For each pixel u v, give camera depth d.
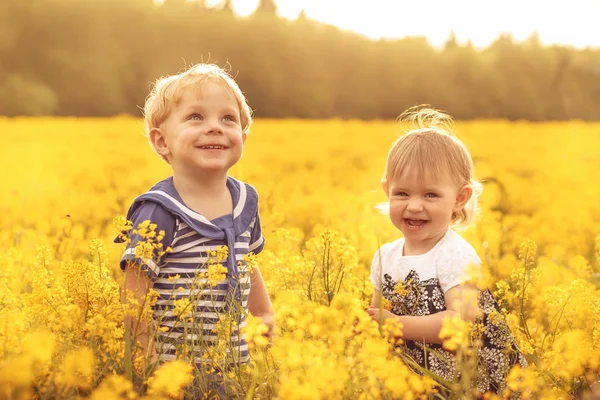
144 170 13.91
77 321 2.62
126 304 2.61
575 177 16.73
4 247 5.30
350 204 7.75
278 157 20.97
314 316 2.27
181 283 2.97
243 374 2.64
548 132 34.06
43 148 23.22
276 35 65.56
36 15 56.78
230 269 3.01
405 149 3.20
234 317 2.82
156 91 3.28
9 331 2.28
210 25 64.94
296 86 65.00
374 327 2.27
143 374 2.45
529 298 3.79
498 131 33.91
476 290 3.02
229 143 3.14
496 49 68.50
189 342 2.85
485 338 3.03
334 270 3.37
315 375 1.91
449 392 2.69
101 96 54.97
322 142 27.66
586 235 7.59
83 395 2.43
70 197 9.48
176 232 3.00
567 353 2.54
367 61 67.06
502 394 2.75
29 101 50.66
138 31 61.53
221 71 3.29
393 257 3.33
